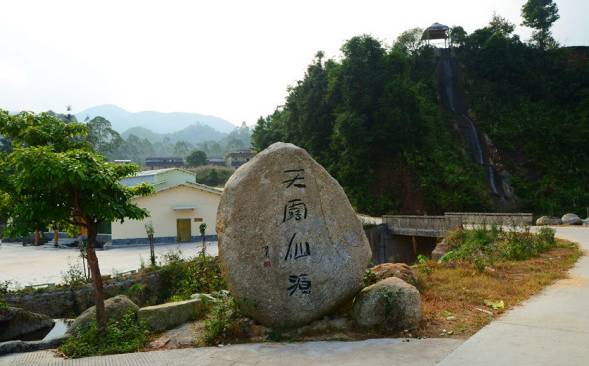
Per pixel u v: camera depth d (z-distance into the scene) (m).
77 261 20.34
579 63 62.19
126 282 14.36
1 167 7.91
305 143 51.94
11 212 8.15
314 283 7.41
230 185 7.80
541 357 5.65
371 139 45.53
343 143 47.12
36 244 32.12
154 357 6.62
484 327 7.05
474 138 54.34
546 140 52.41
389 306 7.24
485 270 11.46
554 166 50.09
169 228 29.09
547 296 8.88
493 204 44.62
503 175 49.91
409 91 47.06
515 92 59.81
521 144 52.94
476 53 63.84
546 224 27.17
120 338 7.59
